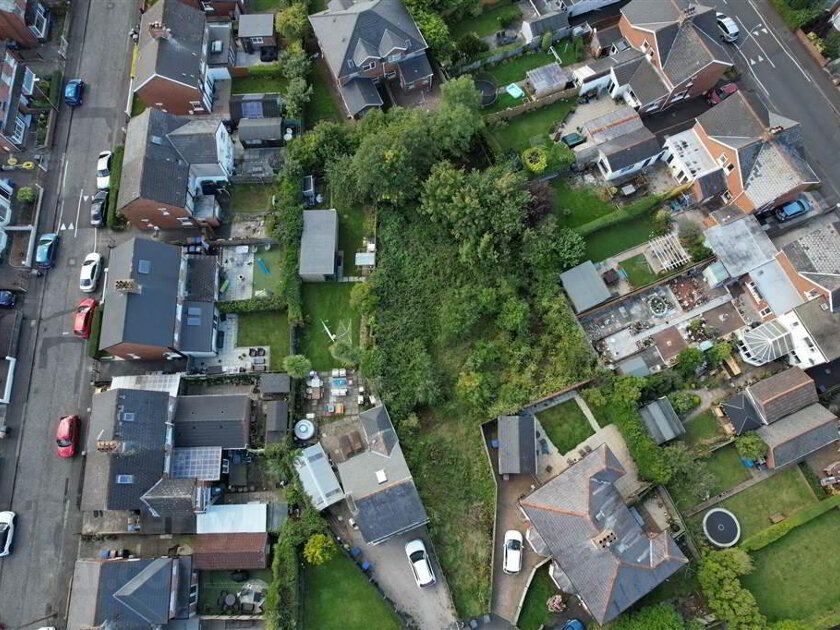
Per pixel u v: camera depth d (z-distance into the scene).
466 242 59.50
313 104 69.75
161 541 54.53
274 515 54.06
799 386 56.12
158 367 60.22
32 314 62.16
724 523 54.25
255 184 66.19
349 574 53.06
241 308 60.50
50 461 57.56
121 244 57.88
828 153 68.19
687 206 65.62
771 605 52.25
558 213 64.81
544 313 60.09
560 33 71.56
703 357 58.94
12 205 65.38
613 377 57.03
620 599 46.91
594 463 50.66
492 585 52.56
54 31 73.00
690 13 64.81
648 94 66.62
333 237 61.41
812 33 70.94
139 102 69.38
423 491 55.00
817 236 59.44
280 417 56.16
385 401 56.50
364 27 64.62
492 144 65.44
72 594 50.34
